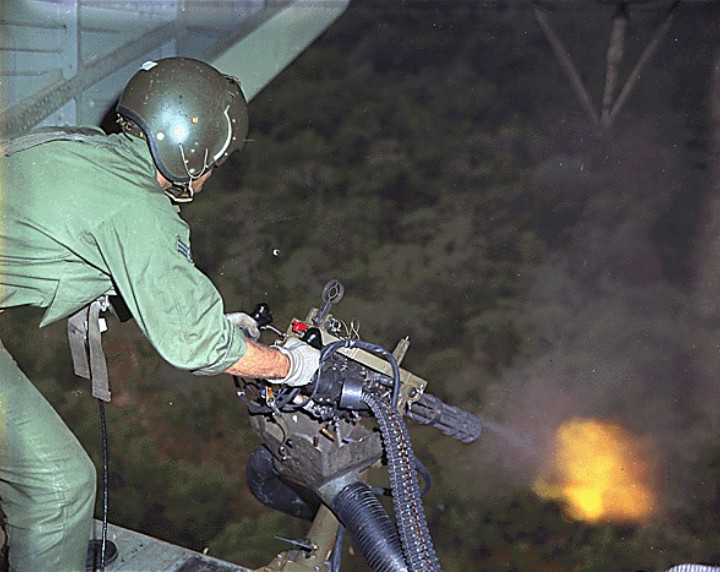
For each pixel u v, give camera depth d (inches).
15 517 91.8
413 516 87.1
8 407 87.9
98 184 79.8
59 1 178.9
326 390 89.0
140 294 78.7
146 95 82.6
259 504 169.9
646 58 300.8
